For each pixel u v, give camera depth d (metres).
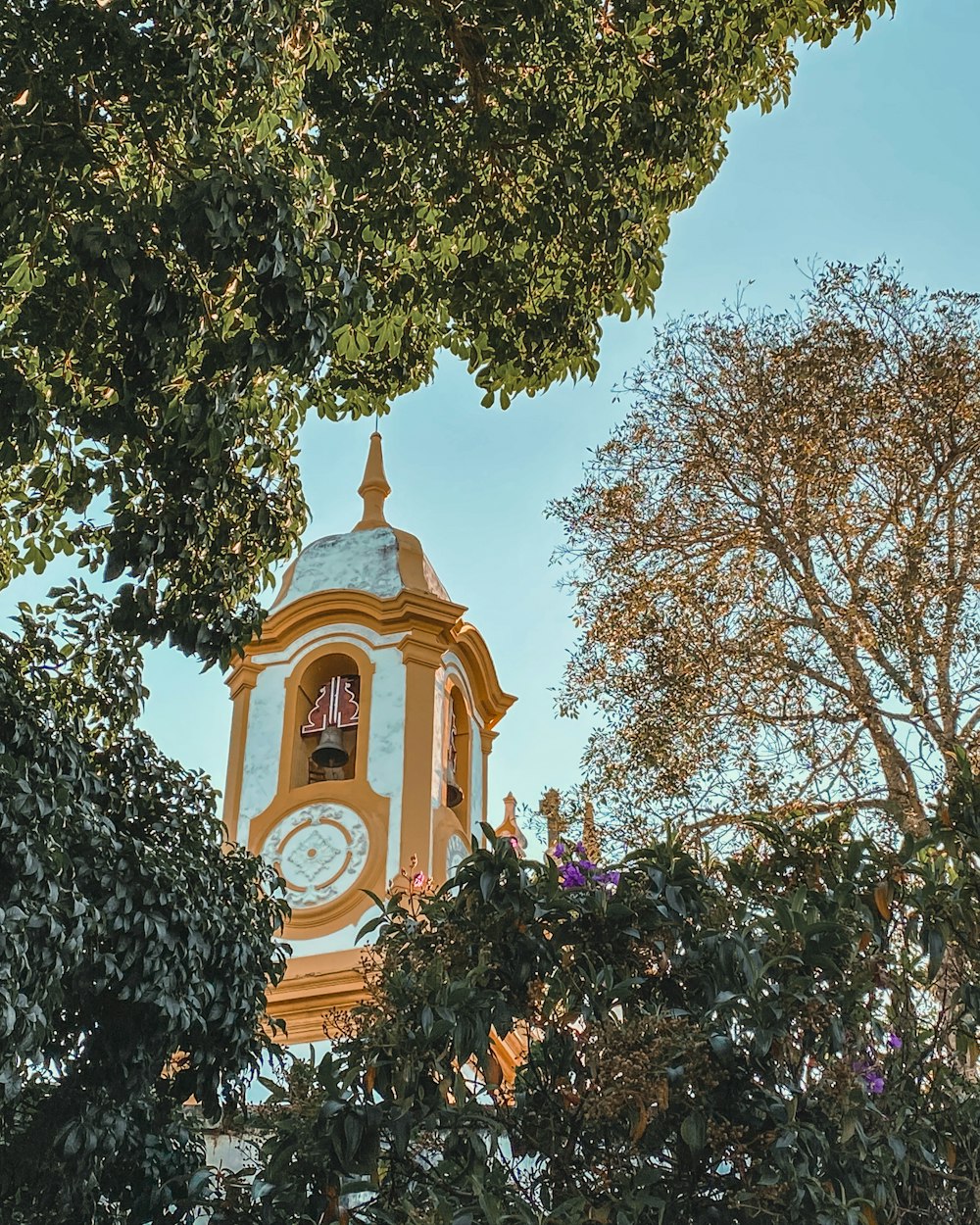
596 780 14.86
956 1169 9.88
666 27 12.29
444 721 23.88
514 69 11.81
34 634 12.02
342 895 21.64
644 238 12.87
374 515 26.91
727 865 10.73
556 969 10.20
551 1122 9.73
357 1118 9.40
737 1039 9.72
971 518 14.73
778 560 15.45
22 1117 11.05
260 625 11.40
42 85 9.59
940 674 14.28
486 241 12.60
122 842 10.98
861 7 13.41
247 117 9.66
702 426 15.65
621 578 15.84
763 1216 9.37
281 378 12.73
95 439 10.12
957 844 10.22
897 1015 10.28
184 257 9.81
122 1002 11.03
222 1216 10.25
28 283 10.74
